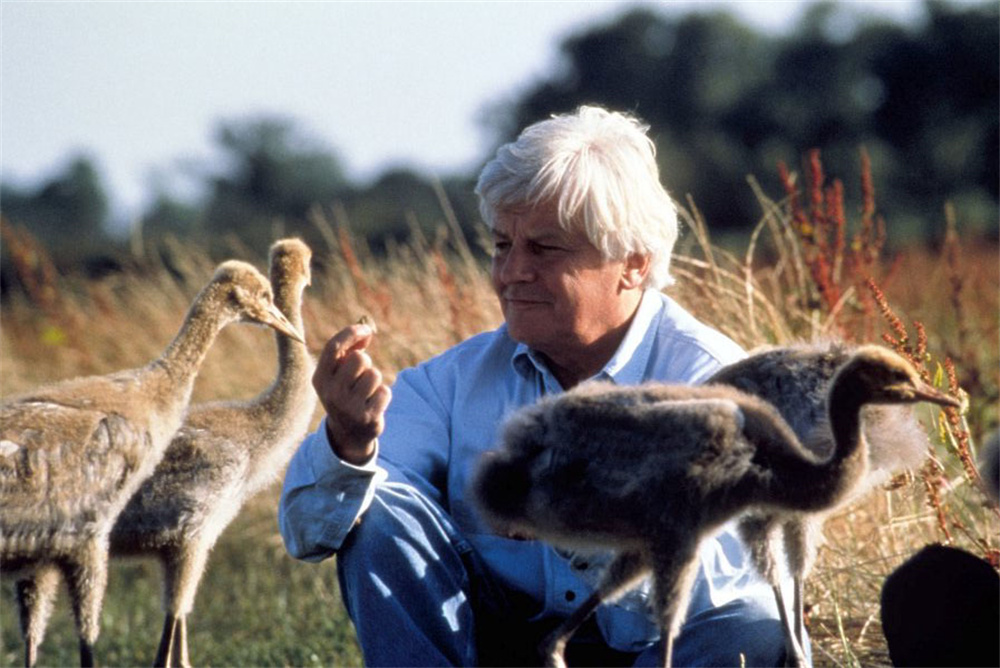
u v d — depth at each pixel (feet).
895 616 22.48
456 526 26.22
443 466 26.86
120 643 39.09
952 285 47.03
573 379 26.55
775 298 40.60
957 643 21.99
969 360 42.34
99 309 59.36
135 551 32.12
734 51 261.24
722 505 21.18
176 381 31.07
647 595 24.64
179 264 60.23
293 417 33.50
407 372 27.99
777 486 21.06
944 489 29.45
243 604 41.09
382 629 24.77
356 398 23.91
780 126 236.43
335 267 50.67
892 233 193.67
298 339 32.53
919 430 24.04
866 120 236.43
